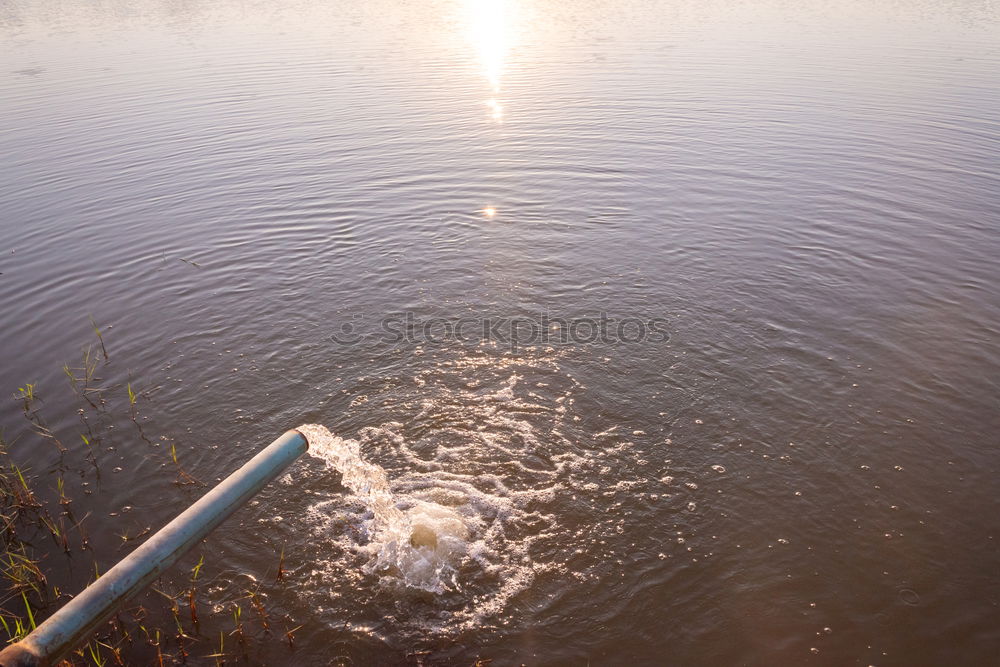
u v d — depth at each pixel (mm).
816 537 6172
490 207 12852
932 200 12773
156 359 8719
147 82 21078
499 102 18844
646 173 14273
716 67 22125
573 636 5477
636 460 7051
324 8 35594
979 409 7535
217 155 15430
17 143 16156
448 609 5715
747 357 8477
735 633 5430
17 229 12219
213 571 6027
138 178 14289
